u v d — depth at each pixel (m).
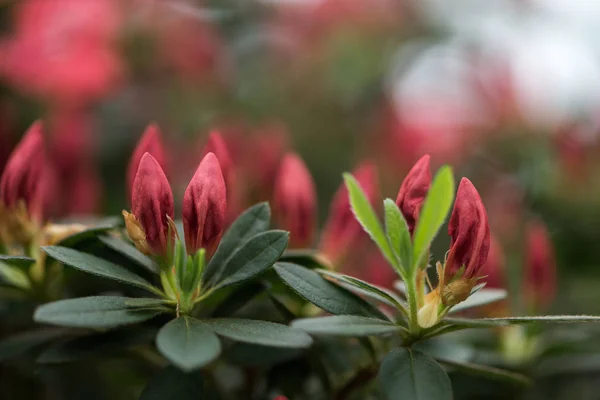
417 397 0.32
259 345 0.37
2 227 0.39
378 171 0.76
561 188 0.61
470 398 0.45
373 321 0.34
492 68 0.77
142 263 0.36
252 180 0.46
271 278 0.37
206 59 0.74
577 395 0.49
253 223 0.36
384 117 0.77
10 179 0.38
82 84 0.63
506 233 0.62
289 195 0.41
